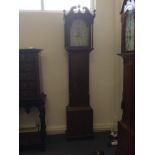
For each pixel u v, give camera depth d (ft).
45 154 9.03
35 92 9.41
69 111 10.29
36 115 10.84
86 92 10.58
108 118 11.64
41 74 10.95
